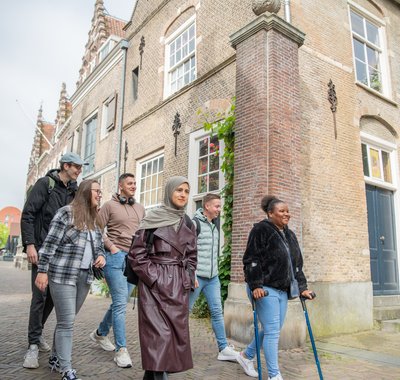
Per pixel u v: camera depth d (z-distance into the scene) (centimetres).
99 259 335
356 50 838
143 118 1047
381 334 603
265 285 331
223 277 614
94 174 1325
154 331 239
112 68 1312
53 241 312
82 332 524
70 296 312
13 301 842
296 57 600
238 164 571
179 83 951
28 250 359
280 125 545
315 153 646
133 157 1072
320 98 682
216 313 409
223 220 671
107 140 1255
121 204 416
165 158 909
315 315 571
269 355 321
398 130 852
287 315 490
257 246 335
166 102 936
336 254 637
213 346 464
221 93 746
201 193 770
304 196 610
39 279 304
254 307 333
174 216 271
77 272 317
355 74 774
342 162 691
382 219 783
